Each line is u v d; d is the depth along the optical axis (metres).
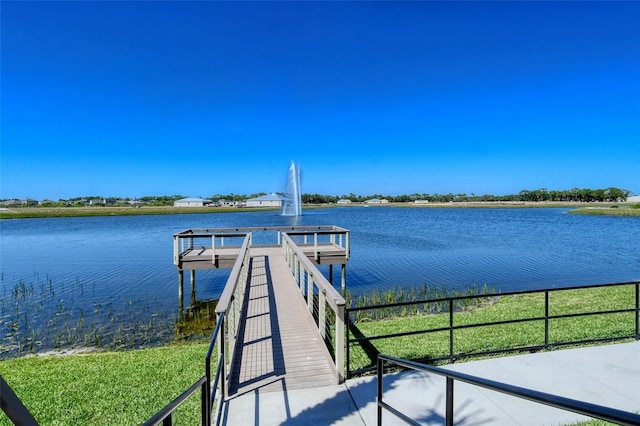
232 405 3.46
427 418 3.12
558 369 3.99
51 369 5.16
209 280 14.56
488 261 17.45
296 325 5.64
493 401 3.38
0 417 3.81
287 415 3.27
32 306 10.81
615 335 5.44
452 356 4.39
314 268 5.49
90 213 74.19
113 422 3.67
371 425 3.08
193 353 5.76
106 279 14.60
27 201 111.06
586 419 3.06
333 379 3.95
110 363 5.37
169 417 1.69
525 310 7.56
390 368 4.29
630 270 15.01
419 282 13.47
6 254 21.23
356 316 8.56
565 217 56.91
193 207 104.75
